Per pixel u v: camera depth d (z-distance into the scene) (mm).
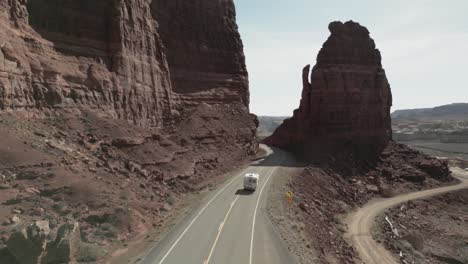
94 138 33188
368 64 85125
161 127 51125
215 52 70312
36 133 28453
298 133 86062
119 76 41938
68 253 17438
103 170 30031
